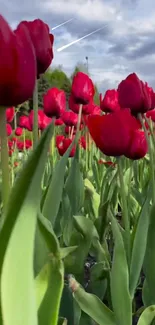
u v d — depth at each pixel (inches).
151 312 37.3
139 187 106.4
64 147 89.2
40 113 114.8
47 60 40.2
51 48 40.5
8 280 20.3
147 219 44.4
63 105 65.1
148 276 47.1
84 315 45.5
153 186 47.6
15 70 20.7
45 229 26.2
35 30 39.4
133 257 44.1
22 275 21.0
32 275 21.9
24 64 21.0
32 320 22.0
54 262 26.3
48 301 26.3
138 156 48.6
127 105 52.7
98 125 43.7
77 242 48.5
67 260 48.1
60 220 66.6
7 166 23.9
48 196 40.8
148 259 46.7
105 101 101.8
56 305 26.3
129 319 37.7
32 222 20.7
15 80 20.9
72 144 41.6
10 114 128.1
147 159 105.2
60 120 144.4
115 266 38.2
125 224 47.6
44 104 65.2
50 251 26.5
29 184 19.9
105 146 44.3
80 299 37.1
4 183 23.9
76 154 69.6
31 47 21.5
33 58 21.6
